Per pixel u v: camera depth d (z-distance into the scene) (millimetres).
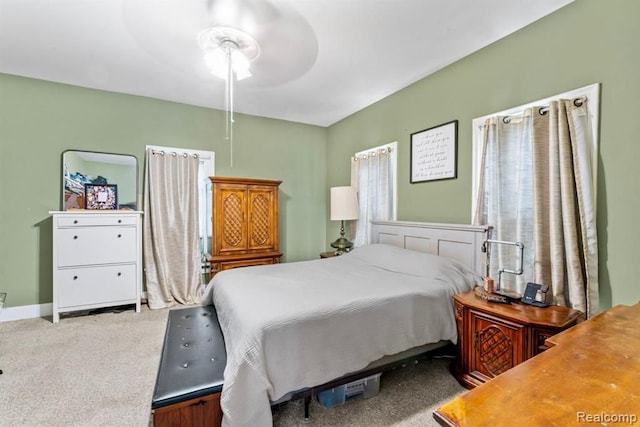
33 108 2980
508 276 2133
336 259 3014
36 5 1896
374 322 1638
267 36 2242
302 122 4555
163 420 1177
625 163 1637
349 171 4207
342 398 1682
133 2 1869
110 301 3020
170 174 3529
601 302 1725
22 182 2951
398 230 3061
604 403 609
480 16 2016
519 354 1532
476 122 2455
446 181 2719
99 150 3268
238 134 4082
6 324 2787
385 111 3473
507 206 2186
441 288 1954
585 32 1793
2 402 1661
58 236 2797
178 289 3529
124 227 3082
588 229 1733
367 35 2236
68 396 1719
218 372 1365
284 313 1453
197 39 2275
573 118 1788
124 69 2779
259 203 3787
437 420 590
